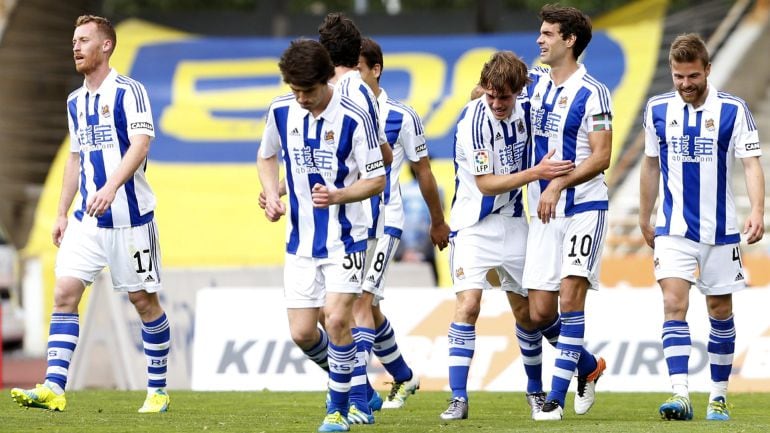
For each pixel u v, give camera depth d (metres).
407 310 35.69
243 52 69.38
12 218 64.31
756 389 33.94
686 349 24.78
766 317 34.34
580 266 24.45
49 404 24.69
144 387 38.81
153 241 25.75
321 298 21.69
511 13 73.69
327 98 21.06
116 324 38.28
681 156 24.64
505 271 25.56
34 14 66.94
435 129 64.81
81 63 24.84
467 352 25.23
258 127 66.81
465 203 25.34
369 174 21.05
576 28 24.45
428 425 23.08
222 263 62.38
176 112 67.56
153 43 69.69
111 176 24.30
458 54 67.50
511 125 24.77
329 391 21.55
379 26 74.06
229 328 35.84
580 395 26.61
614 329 34.69
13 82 66.56
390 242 26.72
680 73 24.12
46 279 59.84
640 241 59.97
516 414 26.66
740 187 60.62
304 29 73.56
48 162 66.06
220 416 25.22
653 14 66.50
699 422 23.94
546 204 23.91
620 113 63.66
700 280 25.17
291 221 21.69
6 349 58.94
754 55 64.69
